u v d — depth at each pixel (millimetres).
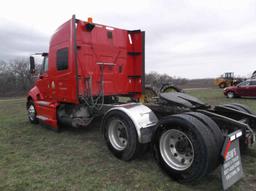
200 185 3357
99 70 5984
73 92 5617
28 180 3615
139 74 6613
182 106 4254
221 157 3150
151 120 4207
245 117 4277
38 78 7367
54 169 4008
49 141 5684
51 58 6465
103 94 5930
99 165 4129
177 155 3572
